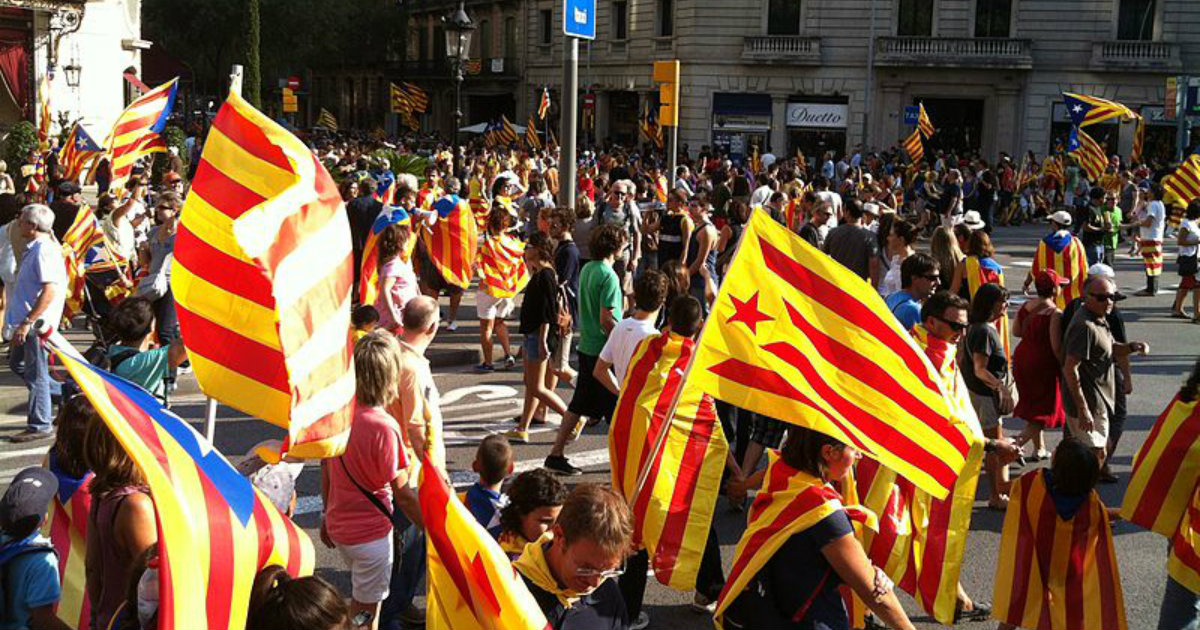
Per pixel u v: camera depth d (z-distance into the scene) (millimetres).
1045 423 9219
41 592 4105
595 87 54500
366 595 5641
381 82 73812
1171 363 14500
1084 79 45438
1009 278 22844
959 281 10242
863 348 4770
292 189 4090
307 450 4168
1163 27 44625
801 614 4340
